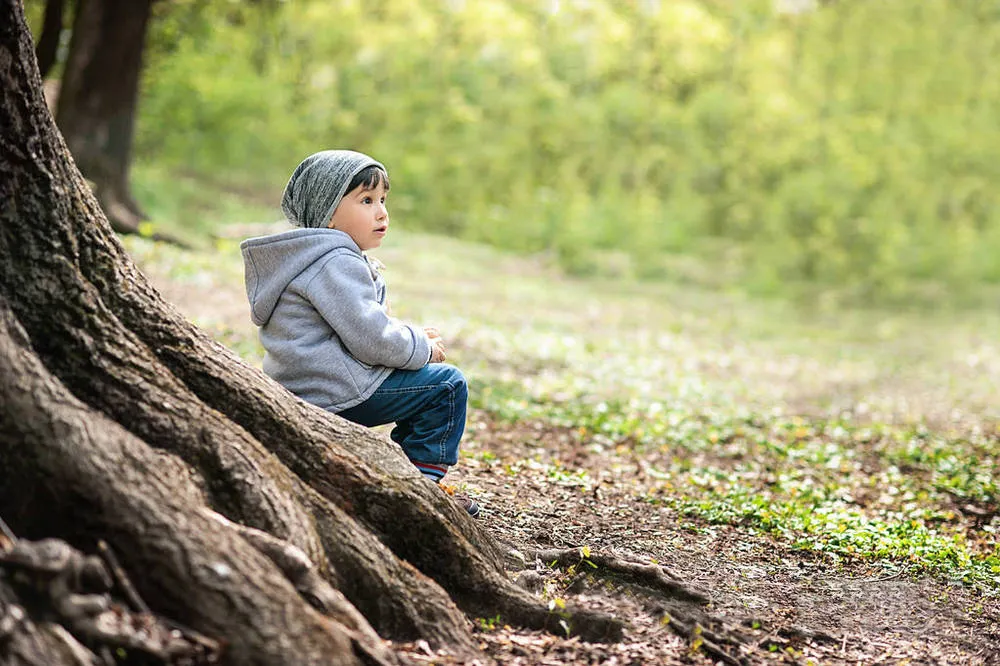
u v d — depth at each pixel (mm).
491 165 33500
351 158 4621
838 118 32812
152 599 3379
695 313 23531
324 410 4371
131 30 18031
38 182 3680
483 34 34344
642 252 30562
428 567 4293
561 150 33781
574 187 33656
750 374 15461
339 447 4242
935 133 32594
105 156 18047
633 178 33656
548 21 34938
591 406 10891
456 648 3988
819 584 5535
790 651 4445
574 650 4121
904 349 20406
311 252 4473
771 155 32469
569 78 34625
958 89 33312
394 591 4008
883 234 30656
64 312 3697
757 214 32094
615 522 6324
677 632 4438
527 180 33688
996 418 12734
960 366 18188
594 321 19719
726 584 5352
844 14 33969
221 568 3412
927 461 9672
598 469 8094
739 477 8406
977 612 5219
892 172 32094
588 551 5023
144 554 3379
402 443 4758
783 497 7676
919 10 33594
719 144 33062
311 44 33344
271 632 3375
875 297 29297
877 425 11586
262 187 30656
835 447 10008
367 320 4430
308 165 4648
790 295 28719
